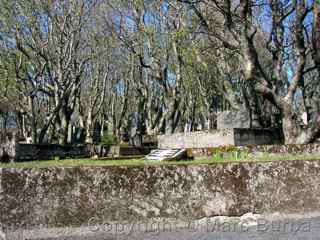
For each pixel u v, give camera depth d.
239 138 17.19
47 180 7.00
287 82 25.45
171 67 29.47
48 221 6.92
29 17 24.42
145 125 43.50
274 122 25.55
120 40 29.55
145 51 29.94
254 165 8.12
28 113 30.20
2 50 25.84
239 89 29.08
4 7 23.64
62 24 25.45
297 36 15.66
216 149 13.11
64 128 28.55
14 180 6.89
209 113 39.06
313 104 23.77
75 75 27.94
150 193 7.45
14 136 22.12
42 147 18.69
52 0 24.64
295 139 15.43
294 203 8.25
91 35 29.28
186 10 22.31
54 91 26.70
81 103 40.00
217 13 19.28
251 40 15.54
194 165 7.77
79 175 7.14
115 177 7.30
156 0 24.70
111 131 44.72
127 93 42.06
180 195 7.61
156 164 7.82
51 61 26.31
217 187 7.84
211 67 30.58
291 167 8.37
